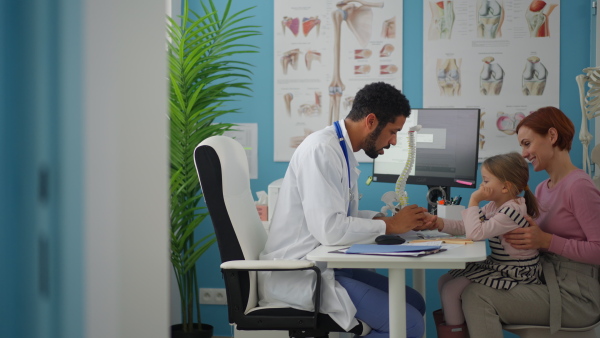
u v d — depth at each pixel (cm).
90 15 39
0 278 38
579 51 331
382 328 194
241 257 201
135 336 40
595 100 294
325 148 203
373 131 213
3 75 38
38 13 38
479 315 205
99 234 39
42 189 38
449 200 272
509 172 212
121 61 39
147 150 40
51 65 38
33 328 38
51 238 38
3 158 38
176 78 315
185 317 326
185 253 322
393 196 245
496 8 337
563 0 332
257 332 292
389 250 175
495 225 204
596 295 208
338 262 172
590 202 209
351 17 347
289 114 354
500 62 337
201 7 359
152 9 40
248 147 357
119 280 40
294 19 351
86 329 39
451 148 289
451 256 169
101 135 39
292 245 206
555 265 213
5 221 38
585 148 299
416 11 343
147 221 40
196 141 314
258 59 356
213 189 200
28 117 38
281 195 213
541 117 226
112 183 39
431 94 343
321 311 192
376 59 346
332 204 197
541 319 206
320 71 350
